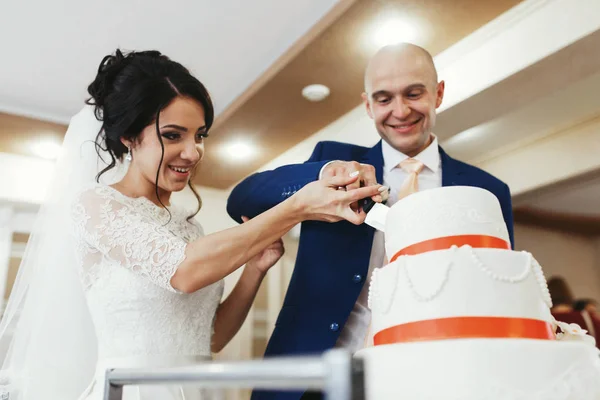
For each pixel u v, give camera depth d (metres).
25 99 3.38
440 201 0.83
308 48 2.78
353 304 1.31
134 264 1.15
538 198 4.14
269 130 3.71
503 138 3.96
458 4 2.45
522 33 2.50
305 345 1.32
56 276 1.39
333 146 1.62
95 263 1.24
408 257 0.79
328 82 3.11
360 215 1.08
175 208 1.48
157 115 1.25
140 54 1.36
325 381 0.41
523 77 2.55
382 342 0.82
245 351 4.39
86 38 2.83
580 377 0.65
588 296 4.77
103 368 1.19
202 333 1.34
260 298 4.60
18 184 3.93
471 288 0.74
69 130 1.61
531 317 0.74
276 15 2.69
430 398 0.65
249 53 3.02
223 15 2.68
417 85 1.49
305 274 1.41
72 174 1.53
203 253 1.10
